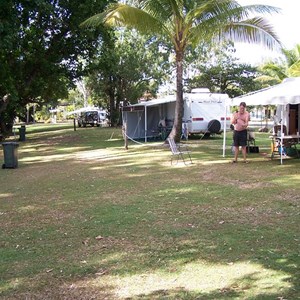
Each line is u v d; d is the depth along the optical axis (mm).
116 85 38656
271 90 12977
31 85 27250
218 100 22531
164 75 39812
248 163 12602
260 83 41031
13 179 11297
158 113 24594
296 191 8273
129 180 10312
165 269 4535
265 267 4473
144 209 7258
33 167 13758
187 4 16188
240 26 15820
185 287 4062
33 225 6516
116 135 27531
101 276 4410
